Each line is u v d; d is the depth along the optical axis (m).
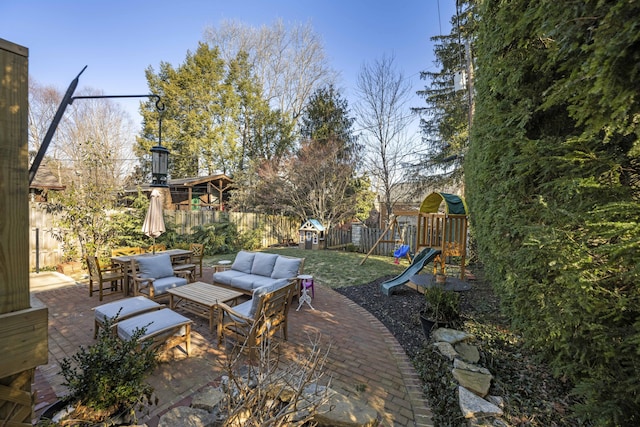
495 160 3.48
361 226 13.54
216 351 3.62
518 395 2.60
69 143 19.53
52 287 6.16
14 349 1.12
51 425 1.74
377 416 2.53
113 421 1.99
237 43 19.67
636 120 1.68
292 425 1.97
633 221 1.75
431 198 7.97
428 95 16.05
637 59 1.45
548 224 2.50
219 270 6.61
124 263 5.58
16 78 1.11
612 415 1.77
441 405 2.69
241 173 16.41
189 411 2.33
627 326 1.97
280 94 20.05
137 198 9.33
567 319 2.22
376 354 3.74
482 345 3.50
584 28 1.65
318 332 4.33
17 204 1.12
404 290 6.55
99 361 2.09
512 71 2.85
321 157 14.32
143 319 3.35
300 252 12.00
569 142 2.15
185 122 19.00
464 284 5.78
